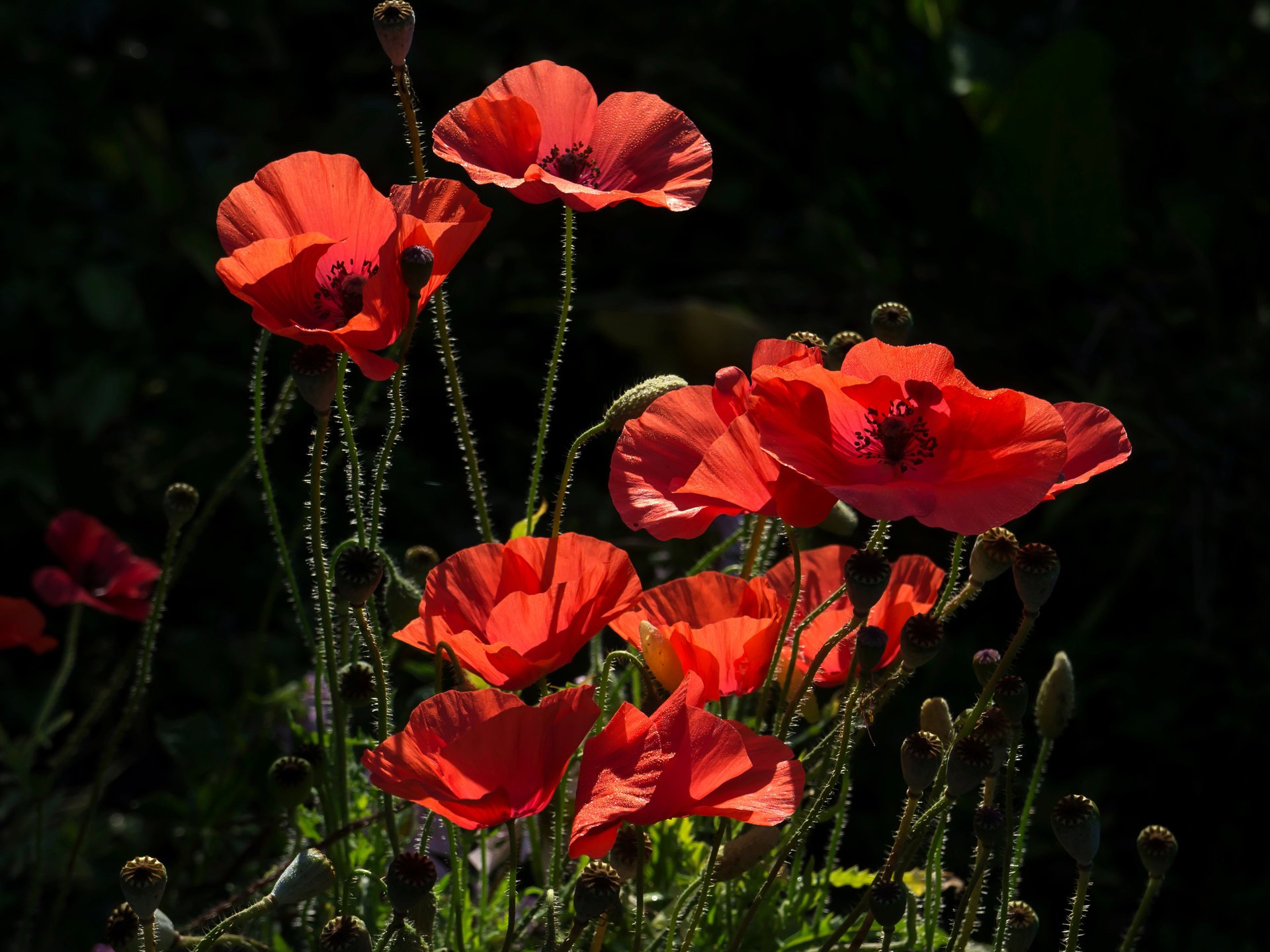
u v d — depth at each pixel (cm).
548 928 133
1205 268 276
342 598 135
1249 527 246
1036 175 264
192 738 168
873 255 287
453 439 263
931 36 293
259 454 142
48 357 266
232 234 136
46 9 319
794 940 143
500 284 283
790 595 144
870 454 134
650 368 270
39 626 161
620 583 137
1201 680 232
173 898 162
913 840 138
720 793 132
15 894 175
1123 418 252
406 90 140
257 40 329
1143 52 308
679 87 308
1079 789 218
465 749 130
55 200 287
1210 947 202
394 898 131
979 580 139
